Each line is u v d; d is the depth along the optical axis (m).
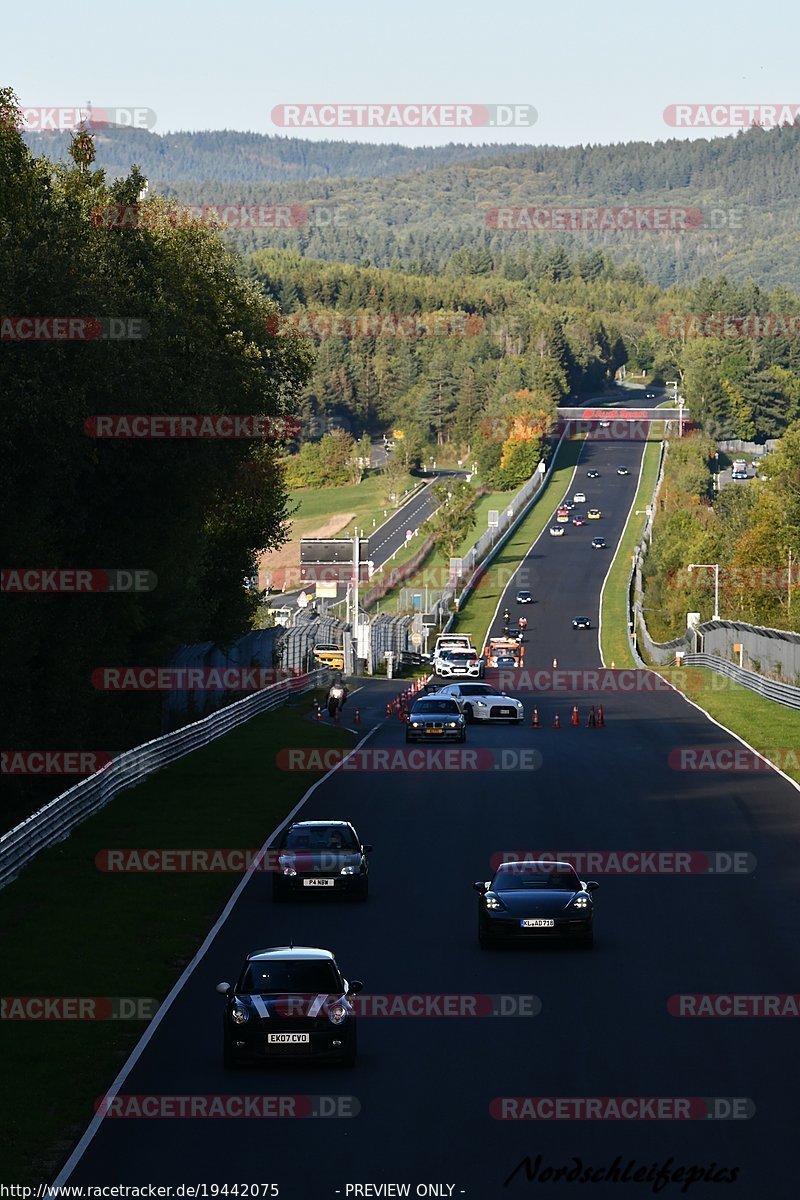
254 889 51.78
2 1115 27.55
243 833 62.41
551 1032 32.69
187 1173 24.06
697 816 66.06
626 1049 31.19
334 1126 26.30
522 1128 26.03
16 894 49.50
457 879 52.81
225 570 111.94
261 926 45.28
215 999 36.44
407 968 39.47
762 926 44.50
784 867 54.44
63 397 57.84
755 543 199.38
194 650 107.81
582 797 71.88
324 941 43.06
